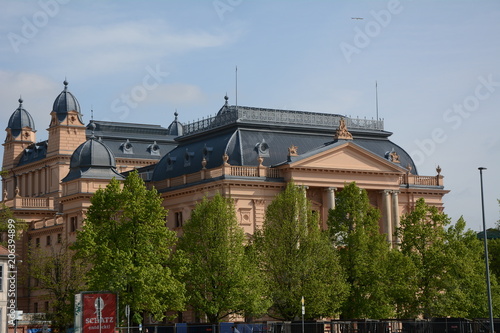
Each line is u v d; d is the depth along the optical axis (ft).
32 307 512.22
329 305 349.61
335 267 349.00
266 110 440.86
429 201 468.34
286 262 352.08
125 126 592.60
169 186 440.04
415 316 360.28
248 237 410.11
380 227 444.55
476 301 378.12
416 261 363.76
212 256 351.46
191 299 353.92
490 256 419.95
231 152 424.05
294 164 418.31
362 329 335.88
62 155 552.00
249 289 347.77
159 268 330.95
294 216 359.87
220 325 341.82
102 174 450.71
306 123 449.06
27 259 515.91
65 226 456.45
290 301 349.41
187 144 454.81
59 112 557.33
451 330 341.00
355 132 461.78
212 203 360.28
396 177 449.48
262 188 418.10
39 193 574.56
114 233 335.88
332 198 428.56
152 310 328.29
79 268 404.98
